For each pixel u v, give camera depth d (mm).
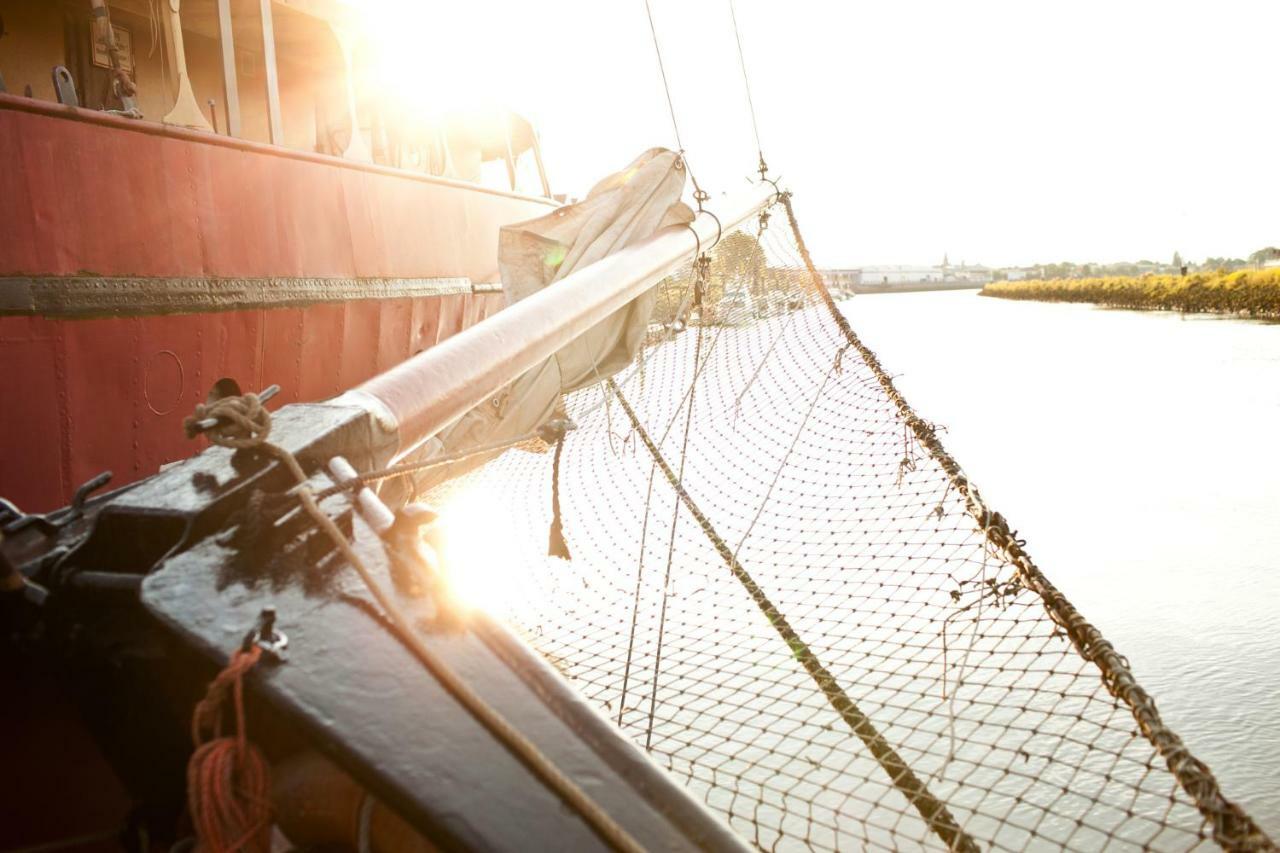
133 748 1632
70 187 4664
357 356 7062
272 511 1640
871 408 4520
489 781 1229
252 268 5852
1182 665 5945
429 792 1203
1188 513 9898
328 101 9344
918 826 3842
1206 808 1478
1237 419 15508
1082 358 27359
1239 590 7336
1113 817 4078
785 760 4125
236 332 5762
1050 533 9375
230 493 1686
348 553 1501
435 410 2566
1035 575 2451
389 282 7301
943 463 3322
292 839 1541
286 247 6168
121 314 4938
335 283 6652
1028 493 11141
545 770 1221
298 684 1318
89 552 1647
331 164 6602
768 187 5500
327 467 1967
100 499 1854
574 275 3623
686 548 5227
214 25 7641
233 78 5973
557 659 3451
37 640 1560
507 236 4312
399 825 1412
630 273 3850
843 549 5633
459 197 8414
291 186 6207
